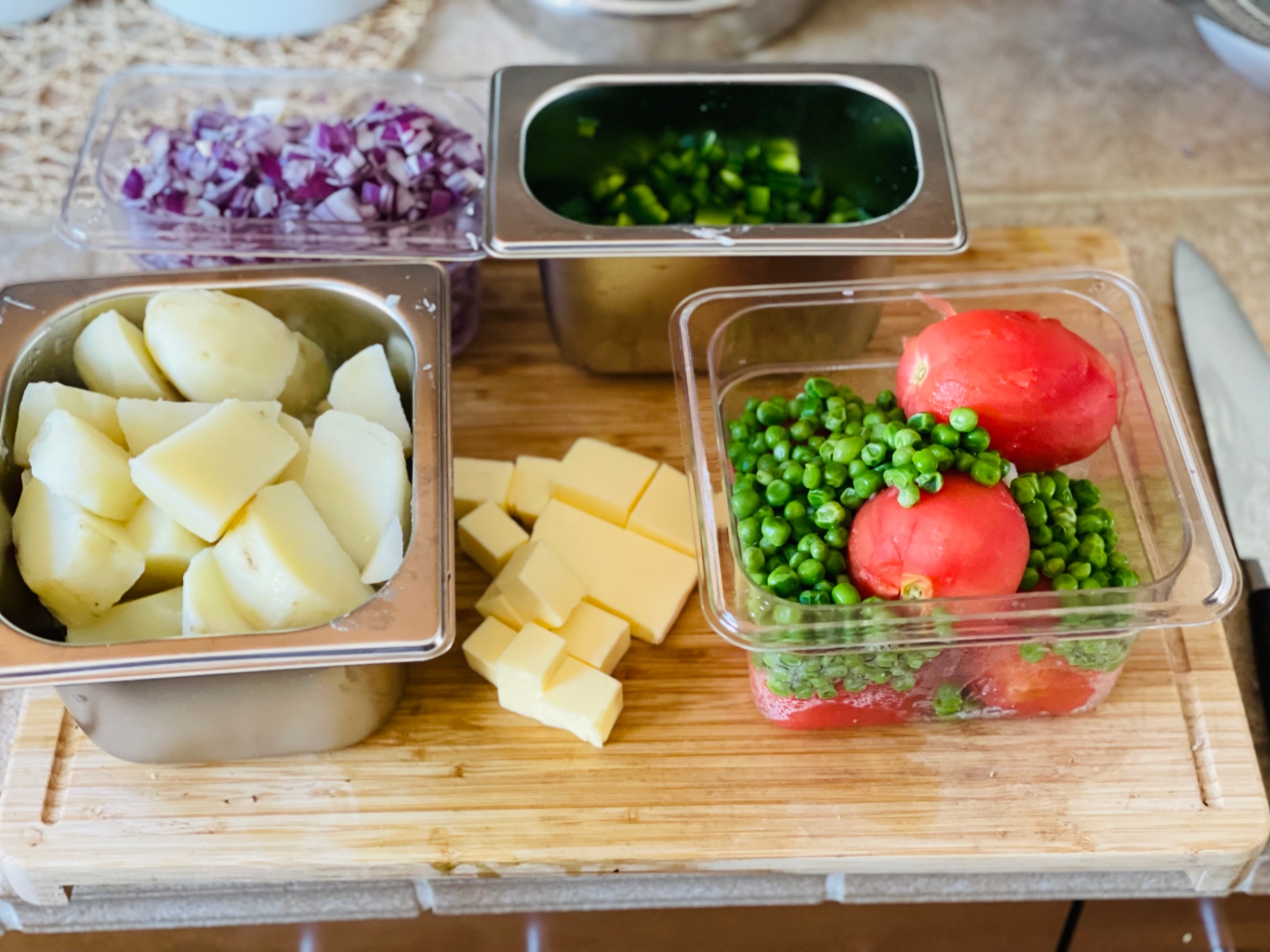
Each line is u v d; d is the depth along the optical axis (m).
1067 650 0.82
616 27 1.32
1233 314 1.15
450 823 0.87
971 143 1.33
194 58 1.36
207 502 0.82
